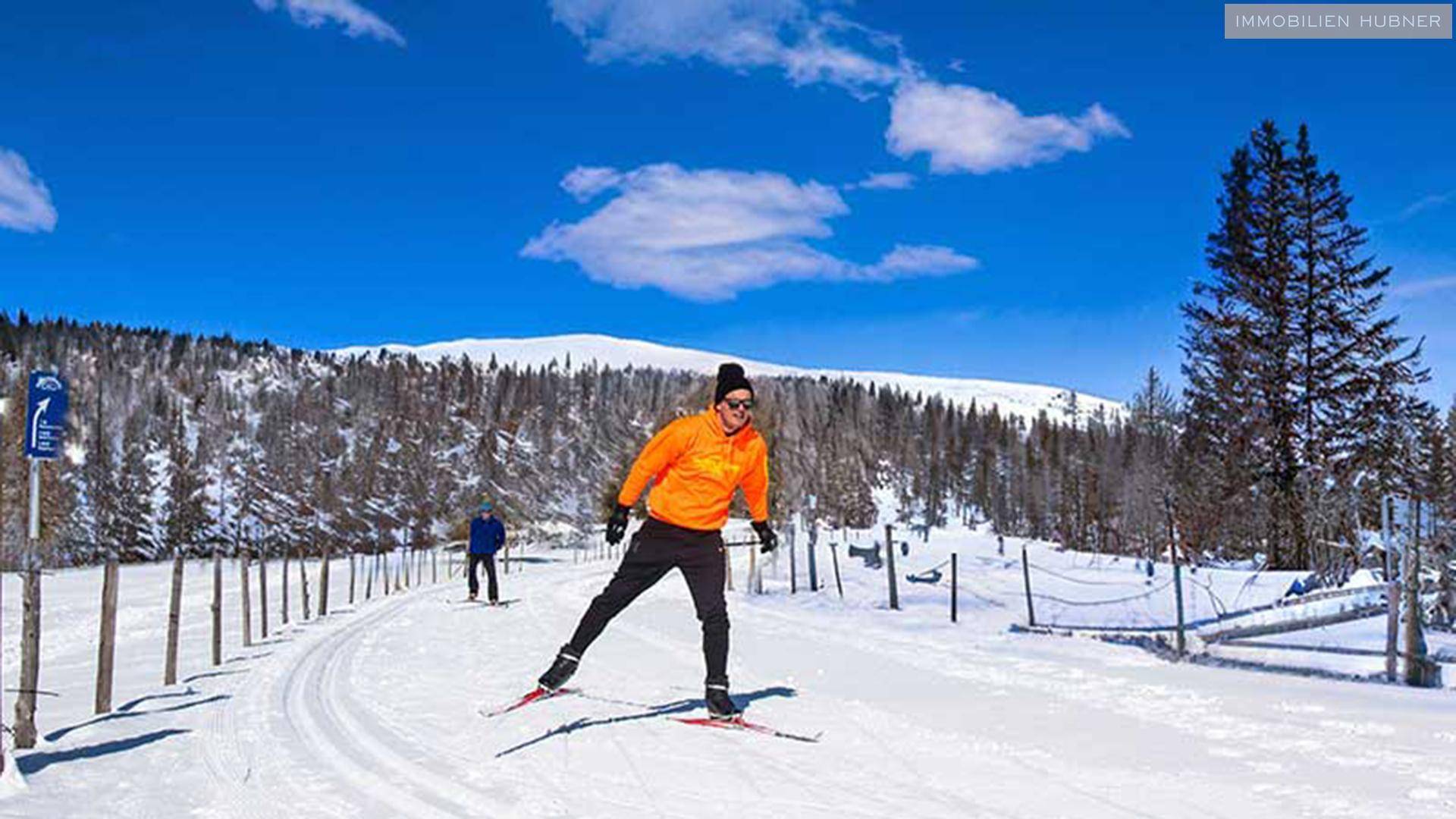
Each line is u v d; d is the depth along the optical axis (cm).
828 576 3141
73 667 1143
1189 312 3716
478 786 536
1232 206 3656
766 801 498
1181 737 627
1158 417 8275
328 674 1020
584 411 14488
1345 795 481
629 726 694
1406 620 903
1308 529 2748
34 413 664
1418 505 949
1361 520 2494
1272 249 3512
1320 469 3155
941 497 13362
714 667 702
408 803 509
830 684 885
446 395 14038
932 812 472
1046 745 611
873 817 468
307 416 11731
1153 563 3081
